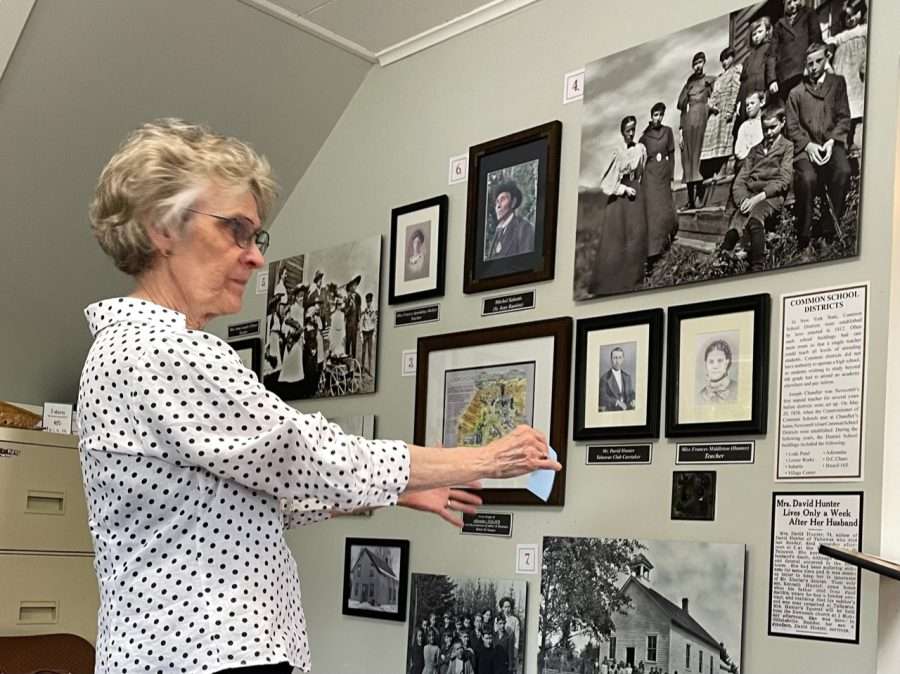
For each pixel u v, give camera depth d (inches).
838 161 126.6
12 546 181.9
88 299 210.5
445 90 184.4
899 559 109.6
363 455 89.0
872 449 119.1
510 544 159.3
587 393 150.8
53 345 212.7
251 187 93.0
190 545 82.4
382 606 177.6
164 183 88.2
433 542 171.9
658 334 143.0
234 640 80.7
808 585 122.3
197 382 83.0
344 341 194.2
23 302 204.2
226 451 81.4
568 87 163.0
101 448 83.9
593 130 157.3
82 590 189.8
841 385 123.0
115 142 192.2
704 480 135.0
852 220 124.2
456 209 178.1
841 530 120.1
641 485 142.4
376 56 197.6
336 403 195.8
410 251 183.9
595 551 145.6
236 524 83.7
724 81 141.3
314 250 205.6
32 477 185.2
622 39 156.6
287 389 204.7
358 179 199.0
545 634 149.9
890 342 113.8
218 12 181.6
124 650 81.4
